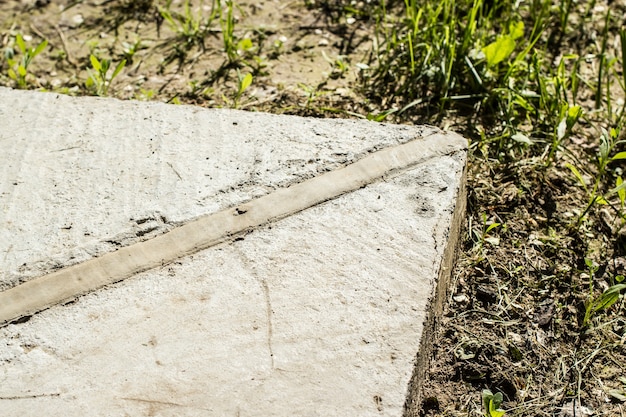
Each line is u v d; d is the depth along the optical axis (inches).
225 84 115.8
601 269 90.4
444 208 84.1
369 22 126.0
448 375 80.2
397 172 88.4
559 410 77.8
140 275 79.4
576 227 94.0
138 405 69.1
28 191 88.1
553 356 82.0
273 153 91.0
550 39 123.8
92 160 91.5
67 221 84.6
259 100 112.3
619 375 80.6
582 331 84.4
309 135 93.4
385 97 112.1
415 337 73.2
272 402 68.8
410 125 98.8
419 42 117.3
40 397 70.0
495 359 81.4
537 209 96.7
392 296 76.4
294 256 80.4
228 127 95.0
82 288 78.6
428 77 112.9
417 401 75.1
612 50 122.5
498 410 75.2
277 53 121.0
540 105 107.7
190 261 80.5
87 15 130.4
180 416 68.2
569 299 87.3
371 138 92.6
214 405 68.8
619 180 95.1
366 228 82.7
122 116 97.7
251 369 71.2
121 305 76.9
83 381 71.0
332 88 113.9
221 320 75.1
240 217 84.1
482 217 95.4
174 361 72.1
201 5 127.8
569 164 96.4
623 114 109.7
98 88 112.0
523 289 88.0
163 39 125.2
